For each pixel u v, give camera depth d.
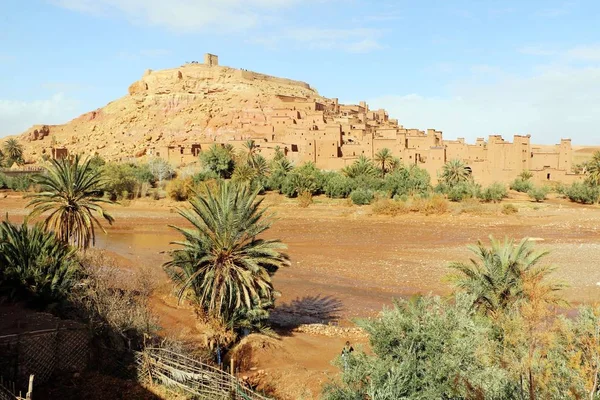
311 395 12.76
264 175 74.19
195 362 12.84
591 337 9.21
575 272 30.30
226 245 15.95
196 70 161.00
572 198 67.38
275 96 136.75
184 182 68.56
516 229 48.97
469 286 15.72
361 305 24.88
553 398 8.09
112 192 68.88
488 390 8.61
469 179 73.19
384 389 8.66
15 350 10.55
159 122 140.00
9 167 108.19
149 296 22.11
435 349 9.60
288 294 27.00
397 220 56.19
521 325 10.48
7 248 15.57
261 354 15.93
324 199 67.00
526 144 83.31
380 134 97.69
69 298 15.23
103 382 11.16
